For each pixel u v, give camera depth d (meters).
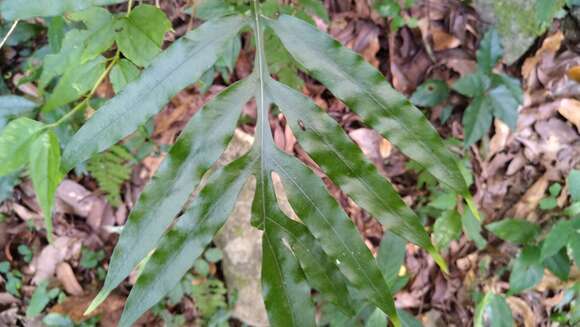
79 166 0.70
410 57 0.84
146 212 0.25
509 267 0.80
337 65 0.28
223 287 0.75
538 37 0.83
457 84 0.77
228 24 0.29
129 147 0.74
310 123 0.28
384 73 0.84
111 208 0.77
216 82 0.79
